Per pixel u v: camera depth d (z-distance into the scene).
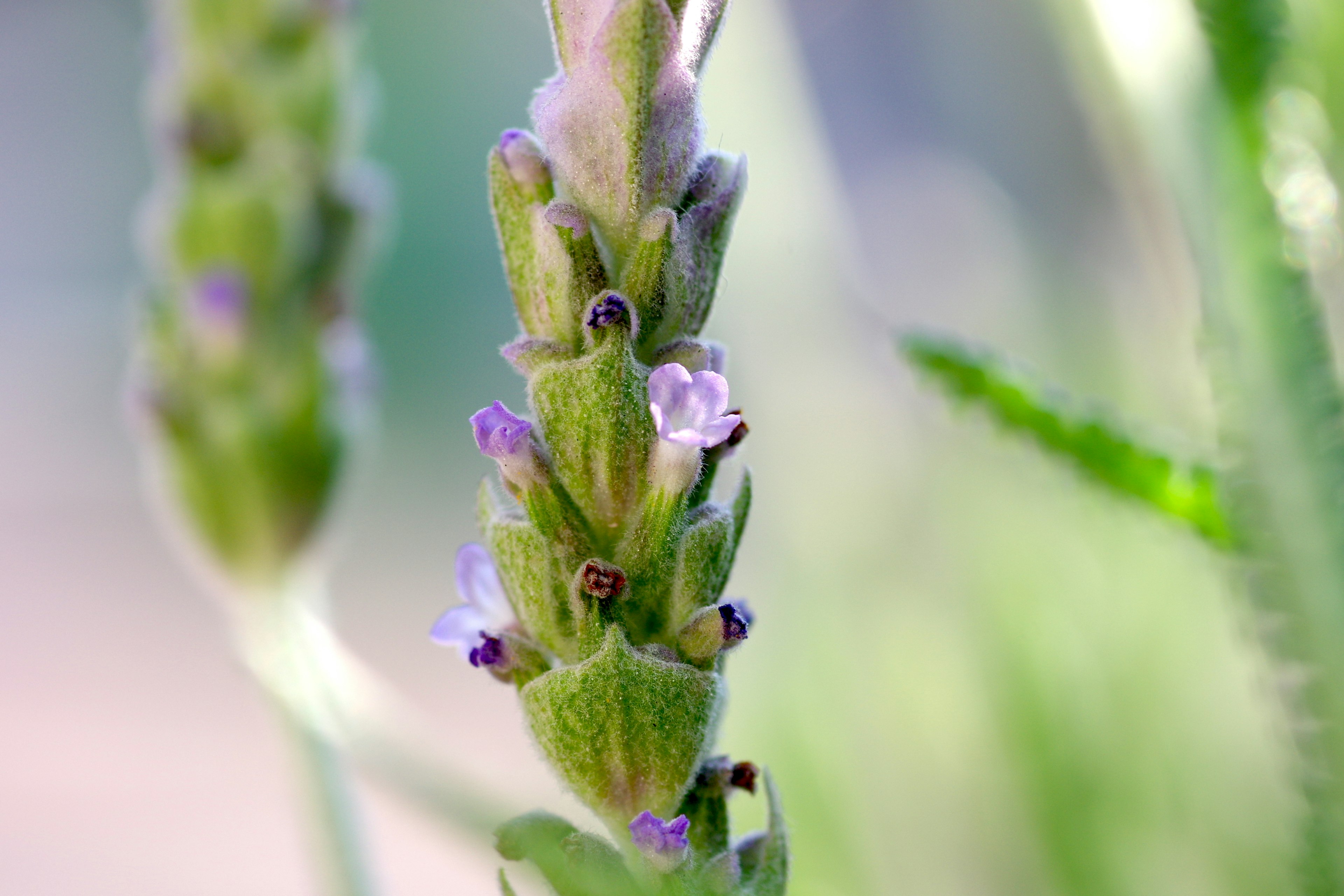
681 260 0.13
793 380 0.20
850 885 0.18
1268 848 0.17
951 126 0.23
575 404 0.13
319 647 0.18
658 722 0.13
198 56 0.19
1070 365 0.20
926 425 0.20
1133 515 0.13
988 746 0.18
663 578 0.13
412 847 0.48
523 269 0.13
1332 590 0.12
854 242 0.21
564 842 0.13
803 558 0.20
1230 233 0.12
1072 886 0.17
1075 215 0.21
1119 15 0.12
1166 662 0.17
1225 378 0.12
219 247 0.18
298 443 0.18
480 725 0.51
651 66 0.13
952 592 0.19
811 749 0.19
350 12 0.19
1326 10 0.14
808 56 0.24
